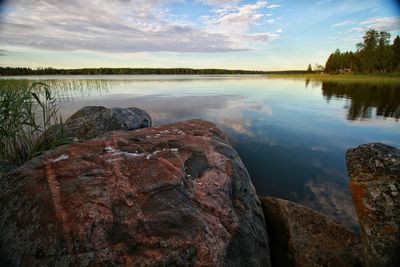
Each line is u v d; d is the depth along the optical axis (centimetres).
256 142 675
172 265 158
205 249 169
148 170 227
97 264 151
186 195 209
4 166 351
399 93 1945
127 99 1492
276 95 1836
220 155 282
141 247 161
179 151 273
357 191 221
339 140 699
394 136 738
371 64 5041
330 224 258
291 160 557
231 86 2805
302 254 236
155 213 182
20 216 183
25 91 544
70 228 165
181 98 1568
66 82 2233
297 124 880
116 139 297
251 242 206
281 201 294
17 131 428
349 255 225
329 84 3266
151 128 368
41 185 200
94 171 219
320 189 434
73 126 555
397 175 206
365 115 1058
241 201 240
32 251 161
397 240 184
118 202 185
